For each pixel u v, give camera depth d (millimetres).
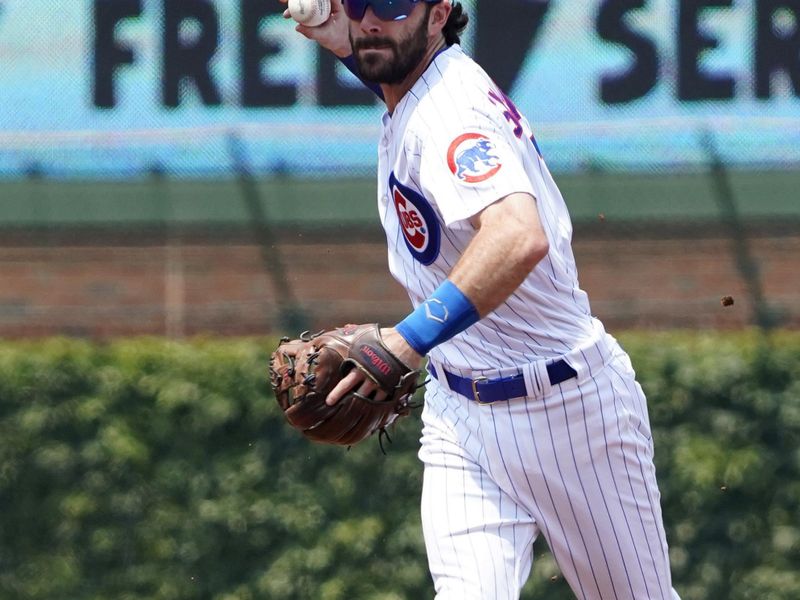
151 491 28984
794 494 28281
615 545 12461
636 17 31062
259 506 28734
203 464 29094
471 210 10281
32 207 31797
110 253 31828
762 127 31031
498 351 12008
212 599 28609
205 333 31625
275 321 31562
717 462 28312
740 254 31125
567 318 12016
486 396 12094
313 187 31719
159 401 29219
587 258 31500
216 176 31781
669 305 31312
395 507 28656
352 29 11516
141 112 31719
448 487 12375
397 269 12383
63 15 31625
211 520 28781
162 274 31828
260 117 31688
